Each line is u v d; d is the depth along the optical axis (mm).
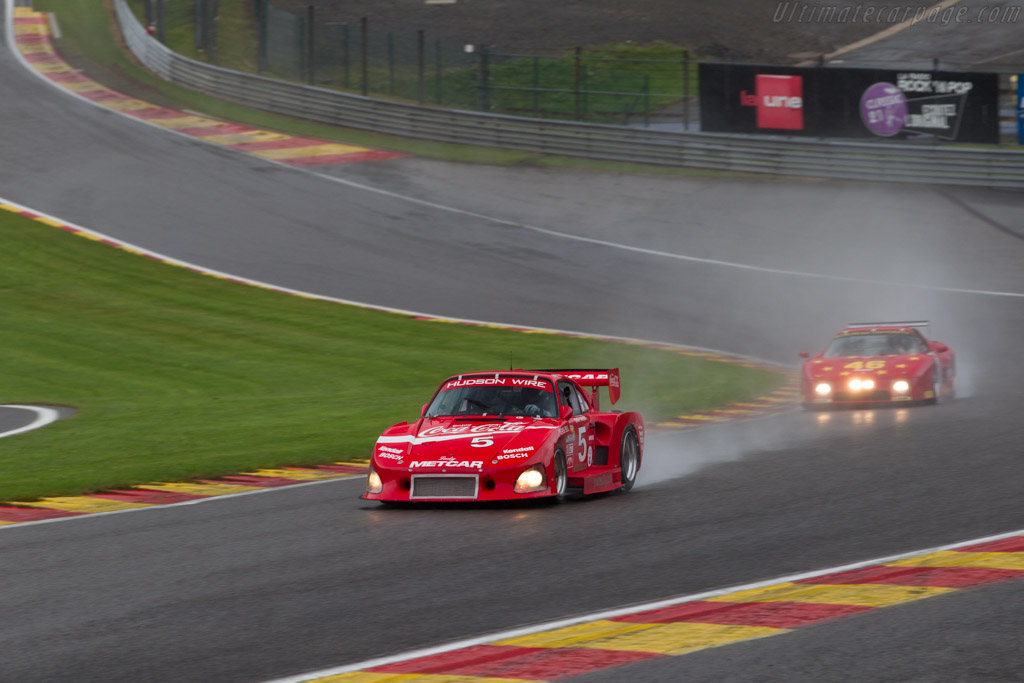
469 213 138250
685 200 142750
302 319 99688
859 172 148375
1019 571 25625
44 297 105062
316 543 31891
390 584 26516
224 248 123375
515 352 87750
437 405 41406
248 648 21281
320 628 22656
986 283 108812
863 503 35594
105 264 116438
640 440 43500
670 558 28500
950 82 151625
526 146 165250
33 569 29297
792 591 24609
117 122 175250
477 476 36594
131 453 52500
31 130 169250
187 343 91875
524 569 27719
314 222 133375
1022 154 140375
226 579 27484
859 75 154250
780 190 146000
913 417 59031
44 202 137625
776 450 49656
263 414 65750
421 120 171875
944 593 23906
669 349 89312
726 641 20828
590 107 191875
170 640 21969
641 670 19203
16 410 69938
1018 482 38094
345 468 49219
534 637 21547
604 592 25125
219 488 43781
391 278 113750
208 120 179250
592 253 123062
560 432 38125
